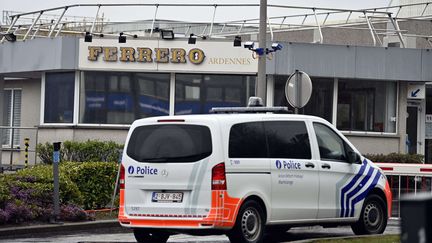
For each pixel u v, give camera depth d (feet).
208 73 178.29
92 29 186.29
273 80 179.32
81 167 119.14
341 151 92.27
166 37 176.96
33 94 208.54
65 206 107.65
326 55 178.19
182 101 178.60
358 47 179.42
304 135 87.86
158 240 88.02
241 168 80.12
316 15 191.31
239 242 80.12
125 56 177.27
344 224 92.07
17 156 211.41
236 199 79.41
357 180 92.89
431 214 25.32
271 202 82.94
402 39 185.37
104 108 179.22
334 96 181.88
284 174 84.38
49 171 116.47
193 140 80.07
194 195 79.15
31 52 184.65
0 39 212.23
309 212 86.94
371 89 183.62
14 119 214.69
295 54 176.96
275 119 85.20
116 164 122.72
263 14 134.31
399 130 184.14
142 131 83.51
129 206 82.84
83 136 179.01
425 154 196.95
